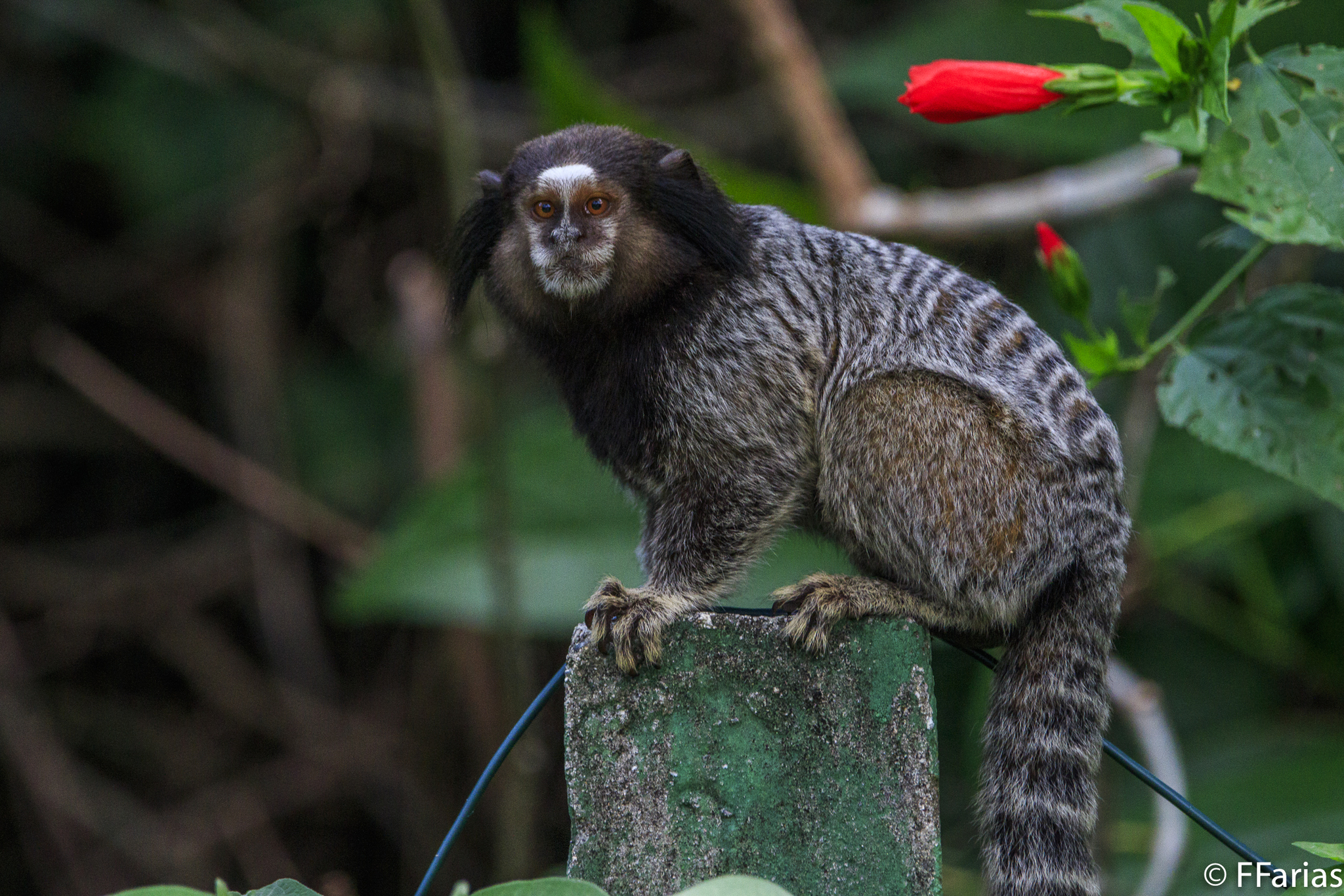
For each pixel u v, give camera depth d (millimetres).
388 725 14227
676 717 5035
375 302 14477
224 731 14750
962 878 10477
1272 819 9922
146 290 14953
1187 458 10688
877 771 4898
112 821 14109
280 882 4973
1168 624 12430
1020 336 6410
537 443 10383
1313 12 10031
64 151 14812
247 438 14461
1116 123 11062
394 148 14234
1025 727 5930
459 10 14688
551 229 6383
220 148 14461
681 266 6473
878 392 6262
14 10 14289
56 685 14867
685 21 15555
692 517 6480
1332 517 11062
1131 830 10602
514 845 10219
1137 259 11734
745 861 4887
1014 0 11219
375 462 14680
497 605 9703
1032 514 6047
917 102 6098
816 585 5828
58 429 15086
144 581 14734
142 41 14031
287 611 14430
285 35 14070
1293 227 5758
